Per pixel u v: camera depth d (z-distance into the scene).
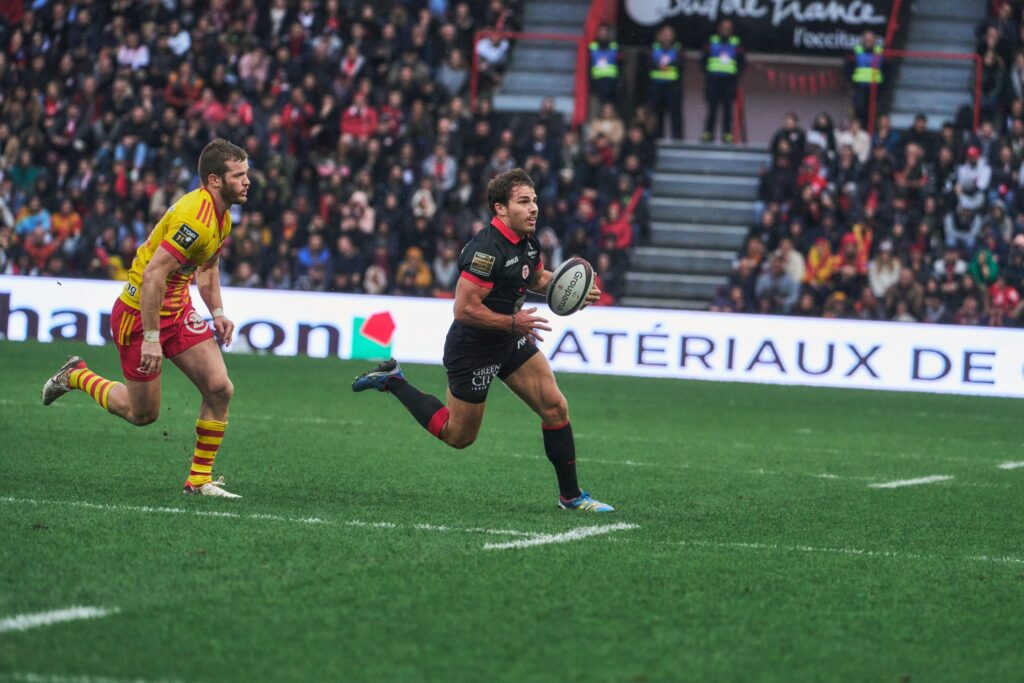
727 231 81.75
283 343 71.06
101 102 82.25
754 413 53.19
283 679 14.88
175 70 83.06
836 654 16.66
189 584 19.00
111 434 37.03
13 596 18.02
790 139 77.88
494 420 46.41
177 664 15.27
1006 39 83.62
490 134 78.94
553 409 26.67
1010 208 77.00
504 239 25.28
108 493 26.81
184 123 80.56
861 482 33.88
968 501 30.84
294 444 37.16
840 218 76.00
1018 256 72.44
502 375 26.61
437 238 75.44
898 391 66.12
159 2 85.56
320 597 18.52
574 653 16.25
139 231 77.06
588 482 32.09
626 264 76.44
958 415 55.62
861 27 85.56
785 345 67.75
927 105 87.38
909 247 74.56
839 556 23.02
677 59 83.31
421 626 17.22
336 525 24.00
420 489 29.39
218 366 26.58
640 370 68.94
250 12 84.31
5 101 84.25
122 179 77.81
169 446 35.03
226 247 75.06
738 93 87.69
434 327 70.19
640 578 20.45
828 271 73.38
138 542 21.66
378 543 22.42
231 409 46.28
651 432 44.88
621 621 17.81
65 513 24.08
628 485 31.73
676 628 17.58
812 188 75.00
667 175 83.81
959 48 88.69
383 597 18.66
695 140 89.75
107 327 71.44
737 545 23.67
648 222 80.38
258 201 75.88
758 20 86.12
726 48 83.50
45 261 76.69
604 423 47.31
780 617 18.39
